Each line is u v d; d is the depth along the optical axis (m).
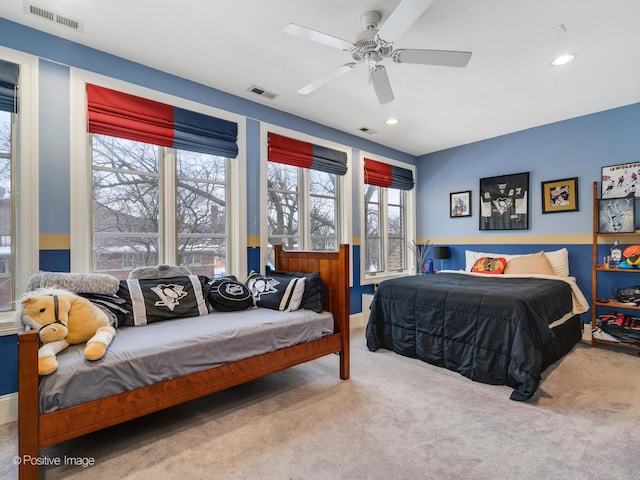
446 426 1.92
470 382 2.53
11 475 1.52
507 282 3.31
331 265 2.66
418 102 3.33
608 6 1.95
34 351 1.38
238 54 2.47
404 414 2.05
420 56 1.99
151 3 1.92
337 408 2.13
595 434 1.82
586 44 2.34
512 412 2.07
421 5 1.53
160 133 2.65
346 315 2.59
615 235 3.49
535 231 4.09
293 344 2.30
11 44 2.07
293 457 1.64
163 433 1.86
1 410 2.00
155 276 2.57
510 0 1.89
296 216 3.87
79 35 2.23
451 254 4.93
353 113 3.60
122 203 2.63
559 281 3.34
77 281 2.03
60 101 2.24
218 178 3.16
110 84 2.44
